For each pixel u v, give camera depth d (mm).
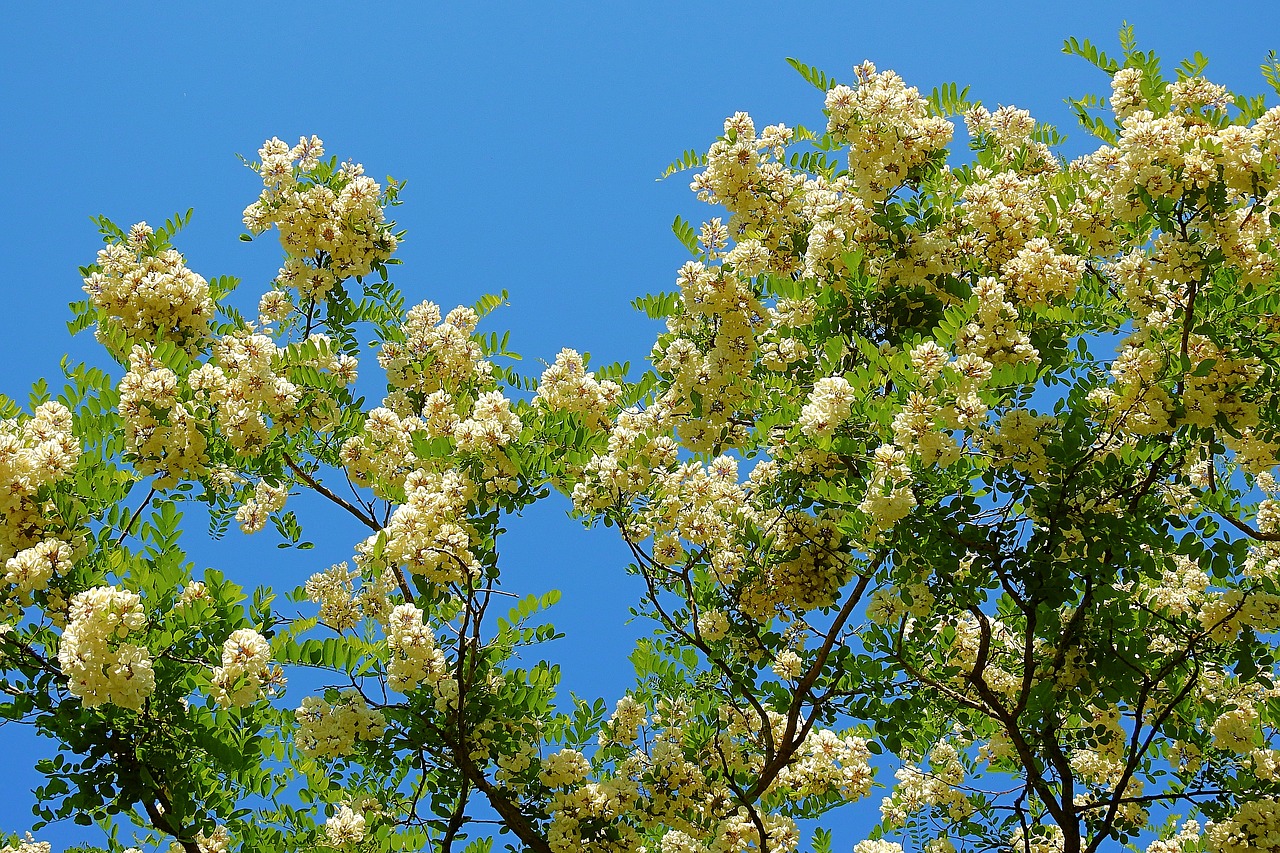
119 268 6496
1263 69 6094
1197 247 5242
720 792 6406
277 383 6289
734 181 6445
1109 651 5473
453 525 5418
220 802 5297
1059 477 5078
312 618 6695
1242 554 5215
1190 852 6680
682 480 6367
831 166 6785
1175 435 5414
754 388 6352
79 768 4961
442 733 5637
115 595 4625
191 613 5184
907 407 5027
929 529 5168
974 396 4957
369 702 5578
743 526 6301
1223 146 5199
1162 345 5266
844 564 5961
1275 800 5617
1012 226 6102
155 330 6492
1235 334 5496
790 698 6109
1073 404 5312
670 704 6762
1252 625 5359
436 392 6906
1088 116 6879
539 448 6332
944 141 6102
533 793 5957
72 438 5262
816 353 6434
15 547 5035
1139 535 5297
